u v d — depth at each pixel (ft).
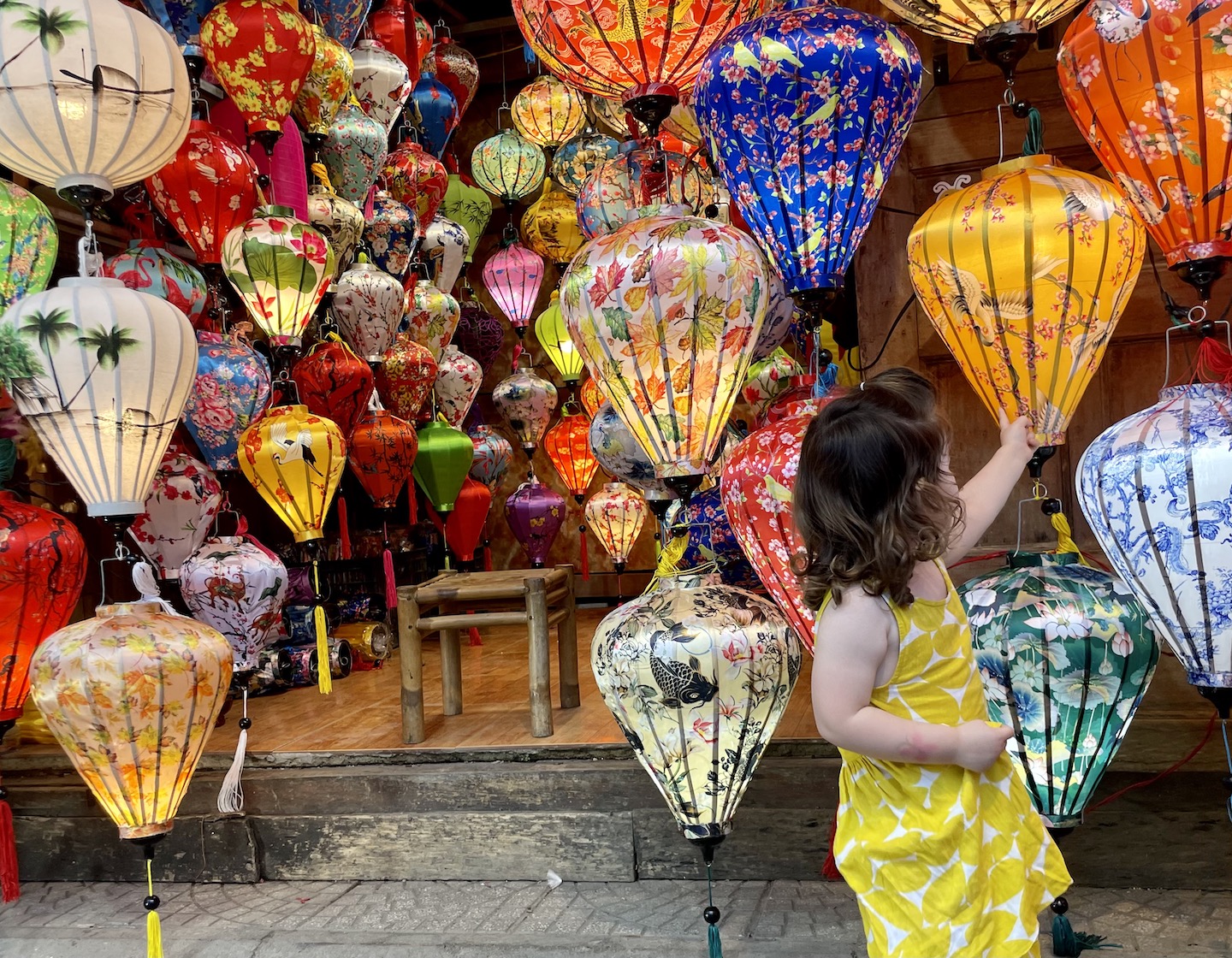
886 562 4.64
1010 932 4.54
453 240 13.96
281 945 7.85
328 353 11.14
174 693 7.41
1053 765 6.23
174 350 7.13
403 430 12.45
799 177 6.32
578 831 8.81
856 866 4.84
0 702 8.22
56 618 8.38
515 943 7.51
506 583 10.28
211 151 9.23
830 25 6.14
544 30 6.59
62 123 6.81
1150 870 7.68
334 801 9.39
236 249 9.24
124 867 9.68
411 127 14.35
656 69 6.69
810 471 4.95
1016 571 6.64
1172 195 5.73
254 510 15.92
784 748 8.54
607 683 6.59
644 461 9.62
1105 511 5.81
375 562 15.88
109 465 7.14
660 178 7.24
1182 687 8.12
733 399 6.61
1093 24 5.69
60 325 6.79
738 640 6.33
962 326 6.50
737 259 6.20
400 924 8.16
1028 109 6.55
